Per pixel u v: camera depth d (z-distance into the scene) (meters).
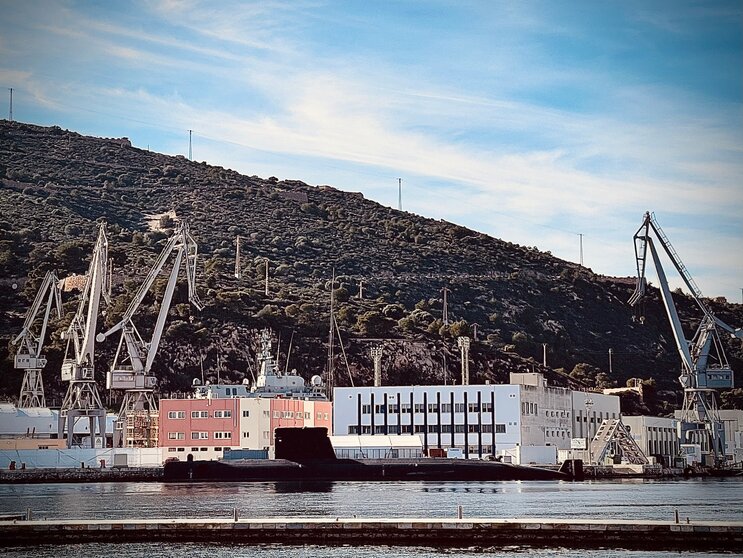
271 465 157.88
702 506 122.50
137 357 181.50
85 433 199.50
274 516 110.94
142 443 187.38
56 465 171.12
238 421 178.75
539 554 88.00
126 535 95.75
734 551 88.44
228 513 114.19
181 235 185.88
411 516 109.69
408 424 196.38
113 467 171.50
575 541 91.69
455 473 162.38
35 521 97.69
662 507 121.00
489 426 192.25
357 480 159.38
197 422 180.00
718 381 196.75
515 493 141.62
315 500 129.62
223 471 159.38
